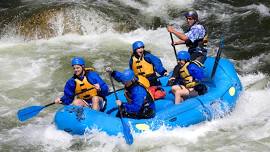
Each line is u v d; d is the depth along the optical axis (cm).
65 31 1556
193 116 957
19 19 1568
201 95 1006
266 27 1580
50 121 1058
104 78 1280
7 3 1764
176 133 933
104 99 1009
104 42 1517
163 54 1437
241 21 1633
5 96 1183
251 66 1340
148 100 933
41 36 1541
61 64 1364
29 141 963
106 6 1689
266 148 897
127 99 948
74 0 1748
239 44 1480
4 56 1423
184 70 1022
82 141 927
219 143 919
